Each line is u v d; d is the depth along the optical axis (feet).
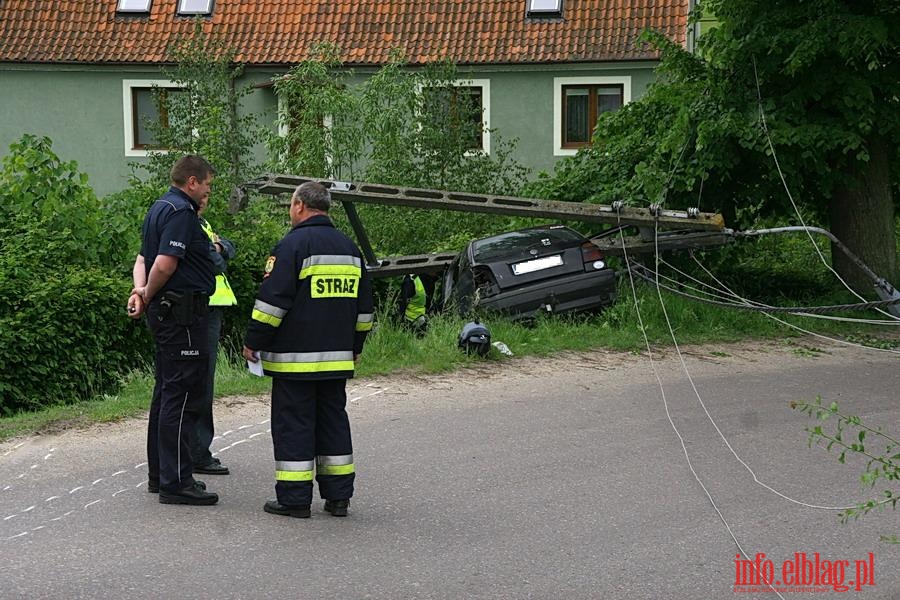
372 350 36.65
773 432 27.86
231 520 20.47
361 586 17.26
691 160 48.06
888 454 25.68
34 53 92.48
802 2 46.47
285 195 45.24
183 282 21.08
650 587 17.46
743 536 20.01
